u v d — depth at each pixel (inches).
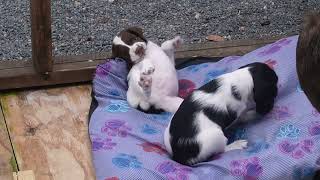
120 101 66.6
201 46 76.4
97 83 67.7
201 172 56.4
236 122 61.6
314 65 41.4
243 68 60.5
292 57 66.8
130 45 65.4
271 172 55.5
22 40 79.4
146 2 88.7
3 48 77.5
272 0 90.5
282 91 64.4
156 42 80.0
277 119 61.5
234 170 55.9
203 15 86.5
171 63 66.9
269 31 83.7
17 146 63.0
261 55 69.2
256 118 61.9
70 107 68.6
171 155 59.1
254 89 59.2
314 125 59.0
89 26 82.8
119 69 68.1
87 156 62.2
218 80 59.1
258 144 58.9
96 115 65.1
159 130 62.9
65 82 71.2
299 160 55.5
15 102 68.7
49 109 68.1
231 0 90.0
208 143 56.9
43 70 69.5
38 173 60.0
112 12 86.1
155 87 64.1
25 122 66.1
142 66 63.9
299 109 61.7
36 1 65.0
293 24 85.3
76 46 78.6
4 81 69.1
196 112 57.6
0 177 59.4
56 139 64.1
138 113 64.7
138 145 60.7
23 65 70.2
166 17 85.7
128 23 84.0
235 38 81.9
